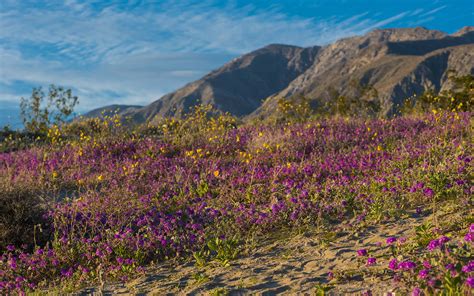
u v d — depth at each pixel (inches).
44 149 630.5
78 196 414.9
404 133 525.7
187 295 193.8
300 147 514.3
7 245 284.2
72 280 238.7
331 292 167.0
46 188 433.7
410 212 265.1
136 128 744.3
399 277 163.5
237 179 402.9
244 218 295.7
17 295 229.3
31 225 303.3
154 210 334.0
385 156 415.2
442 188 283.4
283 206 295.4
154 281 223.1
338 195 315.0
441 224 221.0
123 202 359.6
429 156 370.9
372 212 268.5
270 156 491.8
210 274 218.4
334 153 483.5
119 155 581.3
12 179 435.5
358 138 527.8
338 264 201.6
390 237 225.5
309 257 220.5
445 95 825.5
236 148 574.2
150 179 447.5
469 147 394.9
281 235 270.5
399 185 313.1
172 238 267.1
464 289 137.4
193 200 366.0
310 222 282.8
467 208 242.2
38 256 264.2
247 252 245.6
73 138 762.2
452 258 162.7
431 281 145.1
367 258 199.0
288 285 185.3
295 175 398.9
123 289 217.3
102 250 263.9
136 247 263.6
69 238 283.1
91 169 513.7
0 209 301.3
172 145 597.3
